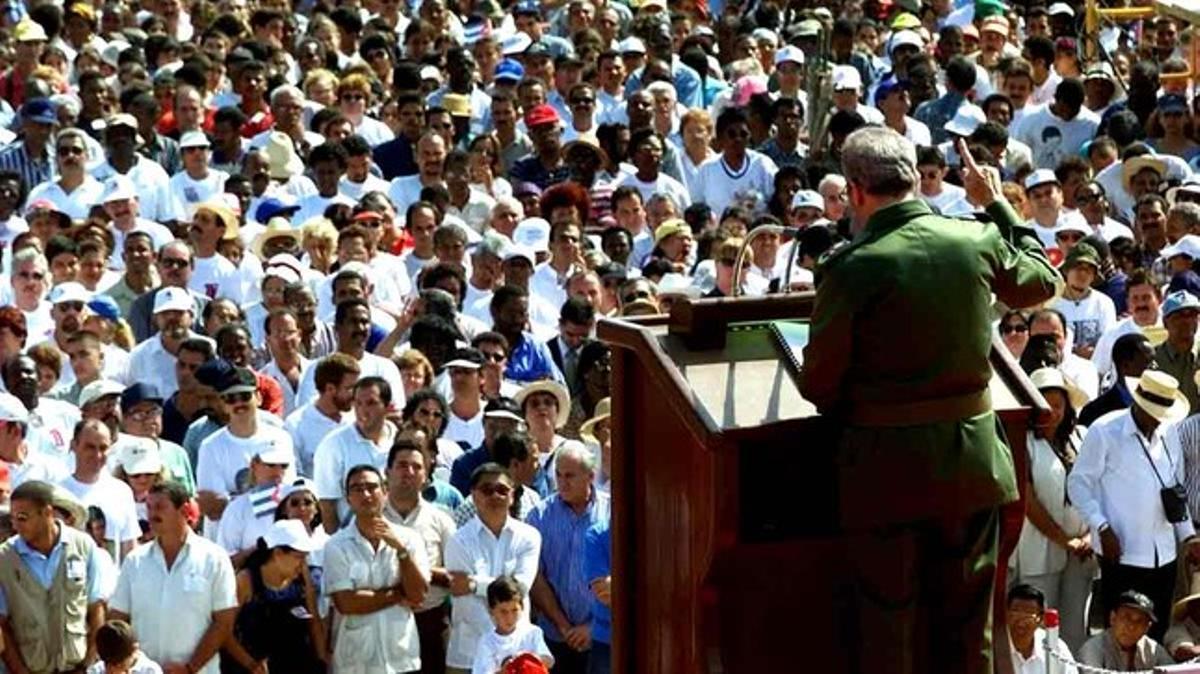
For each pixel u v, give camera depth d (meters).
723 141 31.84
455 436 22.52
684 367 10.25
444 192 29.64
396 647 19.80
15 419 20.84
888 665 10.11
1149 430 21.06
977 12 41.75
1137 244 28.88
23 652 19.20
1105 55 39.66
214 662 19.44
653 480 10.48
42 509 19.17
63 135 29.80
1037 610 18.00
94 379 23.05
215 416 21.95
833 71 33.94
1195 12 36.03
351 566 19.67
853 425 10.06
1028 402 10.31
